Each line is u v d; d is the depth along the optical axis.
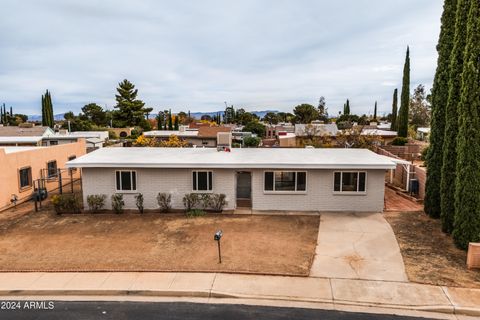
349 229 14.34
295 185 17.22
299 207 17.31
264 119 134.00
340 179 16.98
